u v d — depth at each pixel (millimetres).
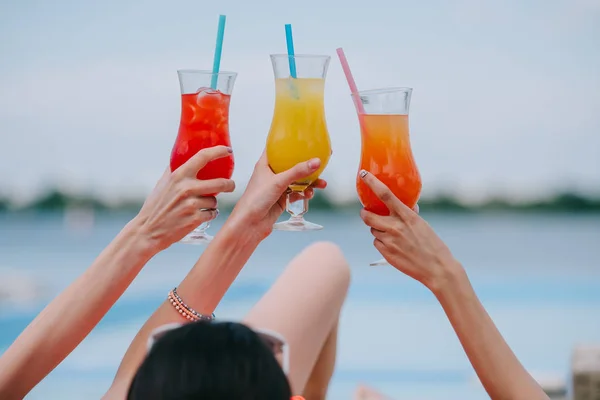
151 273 12016
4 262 14867
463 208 22016
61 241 18484
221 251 1650
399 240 1619
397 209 1603
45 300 11281
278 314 1824
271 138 1868
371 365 6891
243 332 848
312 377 2049
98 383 6129
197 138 1837
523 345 7492
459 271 1591
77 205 21281
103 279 1594
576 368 2820
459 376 6426
